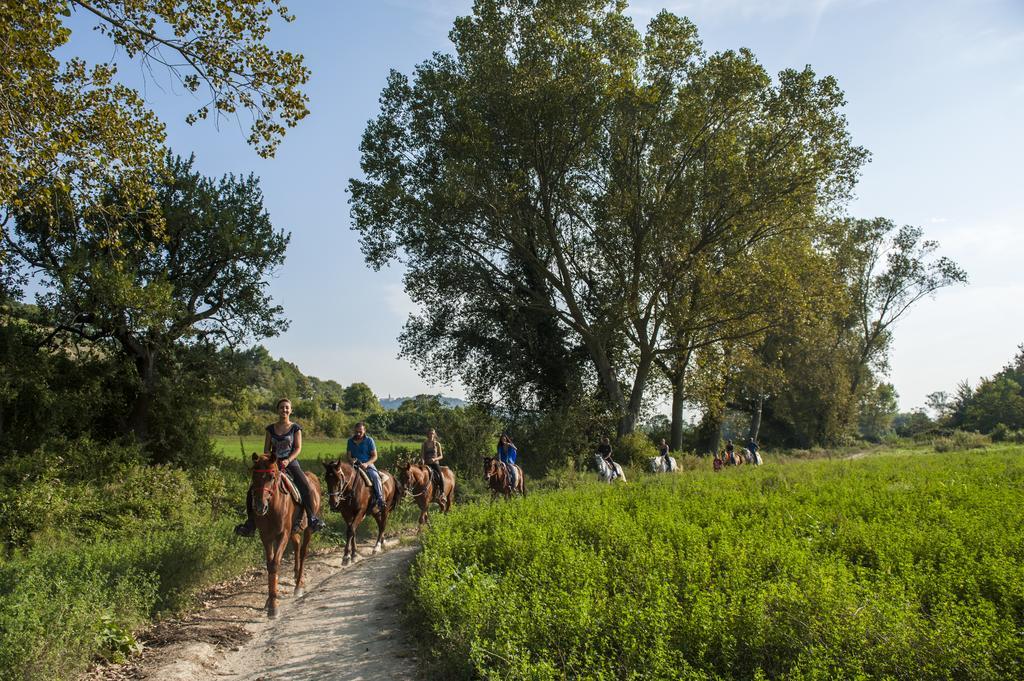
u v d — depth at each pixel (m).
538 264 35.16
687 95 31.88
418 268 35.50
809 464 26.48
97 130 13.70
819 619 5.73
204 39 12.98
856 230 56.62
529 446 36.12
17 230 23.62
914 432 90.88
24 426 22.34
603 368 37.06
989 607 5.91
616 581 7.70
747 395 58.25
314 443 61.53
